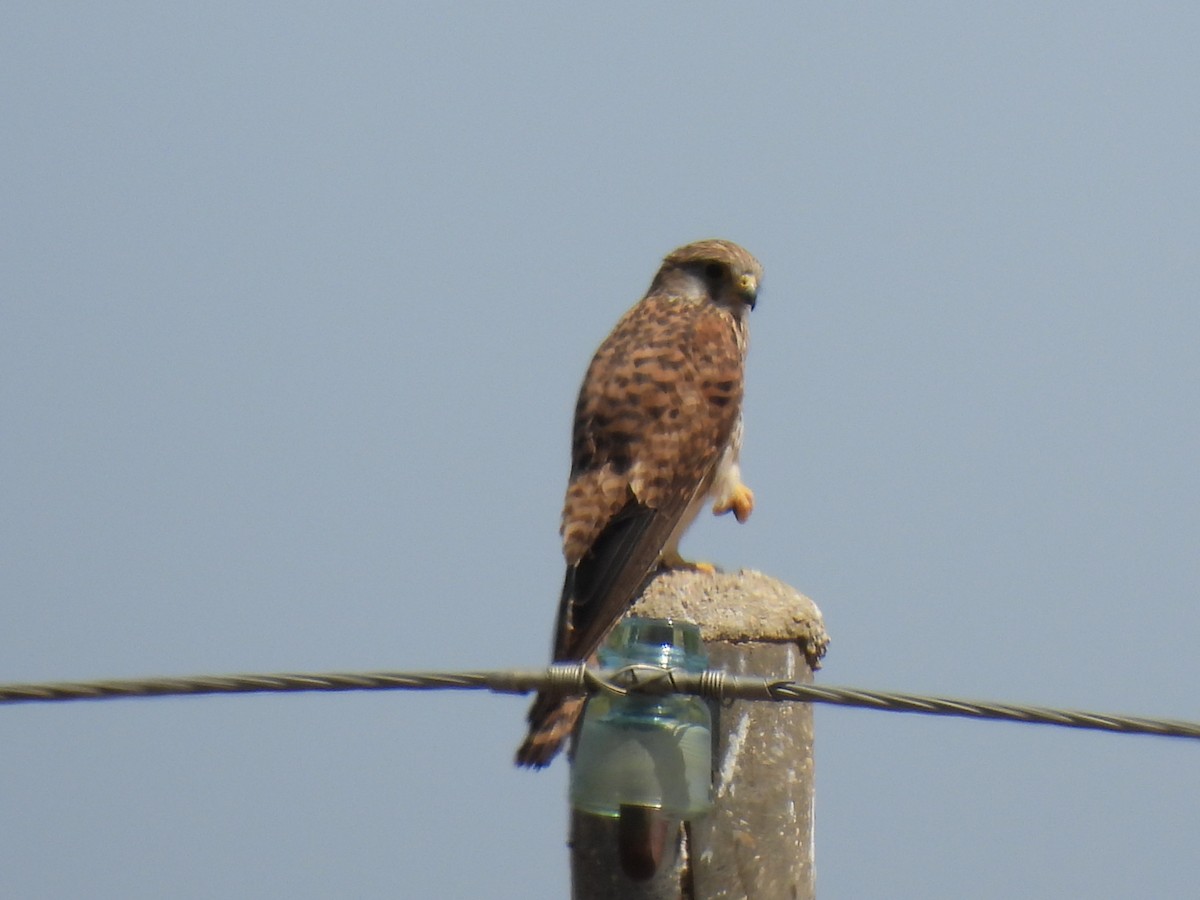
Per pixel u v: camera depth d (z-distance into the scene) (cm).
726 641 953
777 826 941
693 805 877
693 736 880
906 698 809
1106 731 782
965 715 796
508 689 848
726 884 932
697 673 859
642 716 877
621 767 873
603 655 891
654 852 871
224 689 826
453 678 847
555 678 849
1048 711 794
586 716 891
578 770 886
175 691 823
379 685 837
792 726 954
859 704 822
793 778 948
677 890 934
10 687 820
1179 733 773
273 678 830
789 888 940
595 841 945
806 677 965
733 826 937
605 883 940
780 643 957
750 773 942
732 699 863
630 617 938
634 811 871
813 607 972
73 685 824
